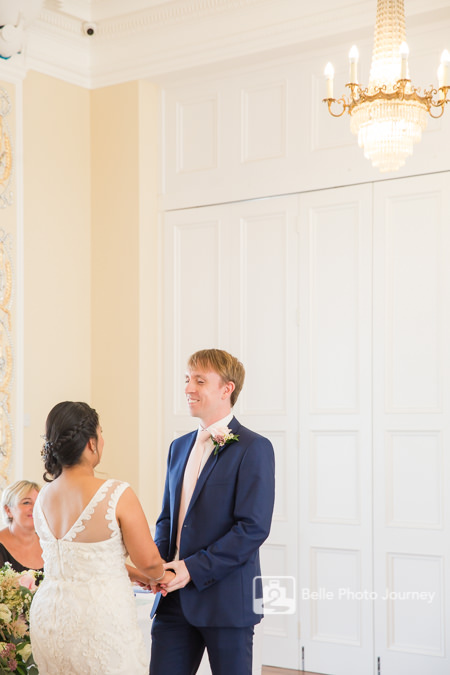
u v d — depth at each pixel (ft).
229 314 18.78
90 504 8.72
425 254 16.44
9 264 17.06
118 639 8.57
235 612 9.44
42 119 19.01
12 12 16.43
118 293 19.69
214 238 19.06
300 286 17.85
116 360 19.63
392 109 12.16
